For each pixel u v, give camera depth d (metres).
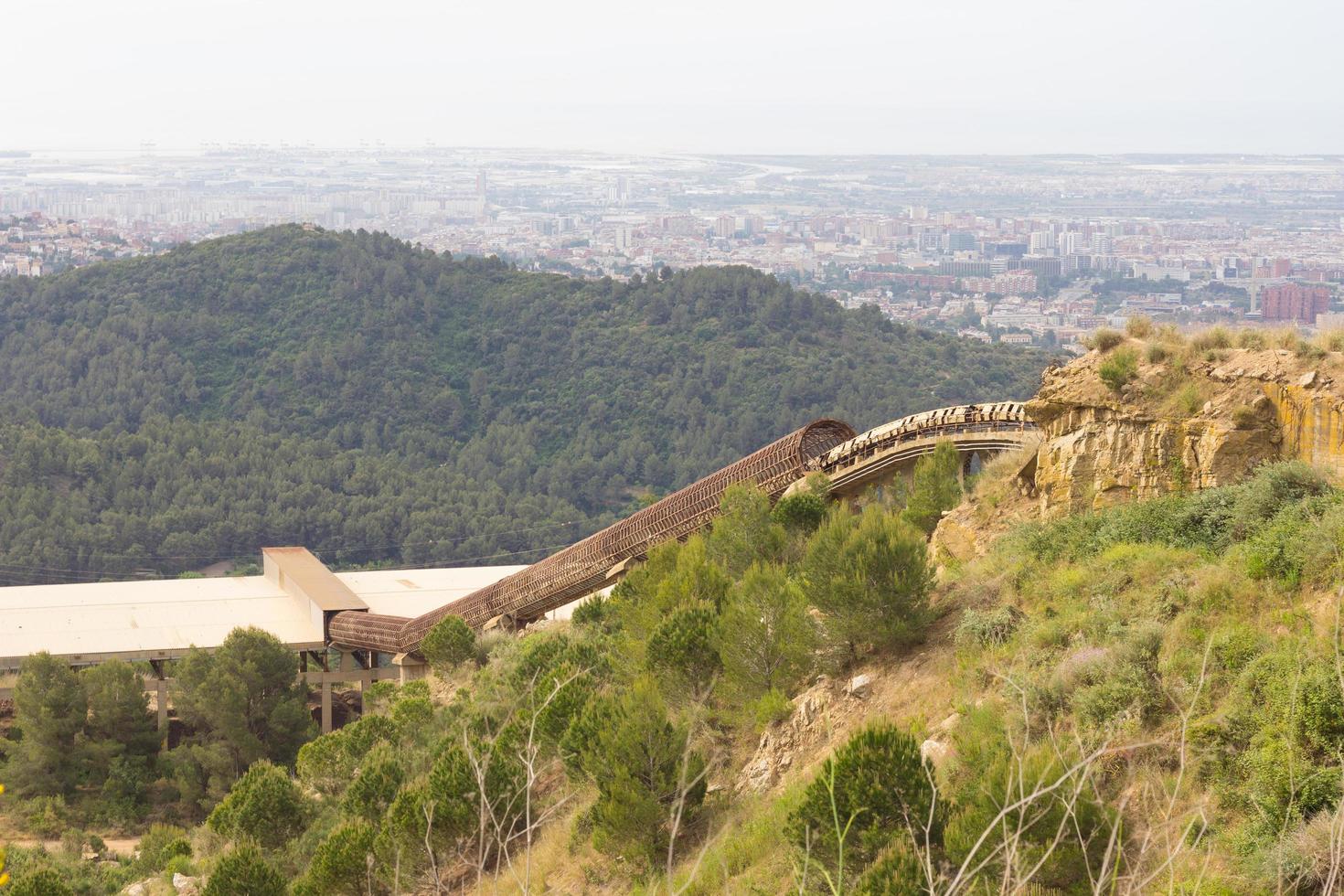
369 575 98.56
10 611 84.38
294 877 39.84
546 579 71.00
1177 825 19.67
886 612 30.97
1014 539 32.88
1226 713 20.94
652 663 34.94
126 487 149.25
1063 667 24.52
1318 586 23.84
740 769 31.75
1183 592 25.64
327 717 80.62
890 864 19.34
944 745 25.75
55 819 59.09
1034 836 19.02
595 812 29.88
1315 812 18.67
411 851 32.31
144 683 75.25
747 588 33.81
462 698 52.22
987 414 51.19
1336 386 30.20
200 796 64.81
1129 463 32.94
